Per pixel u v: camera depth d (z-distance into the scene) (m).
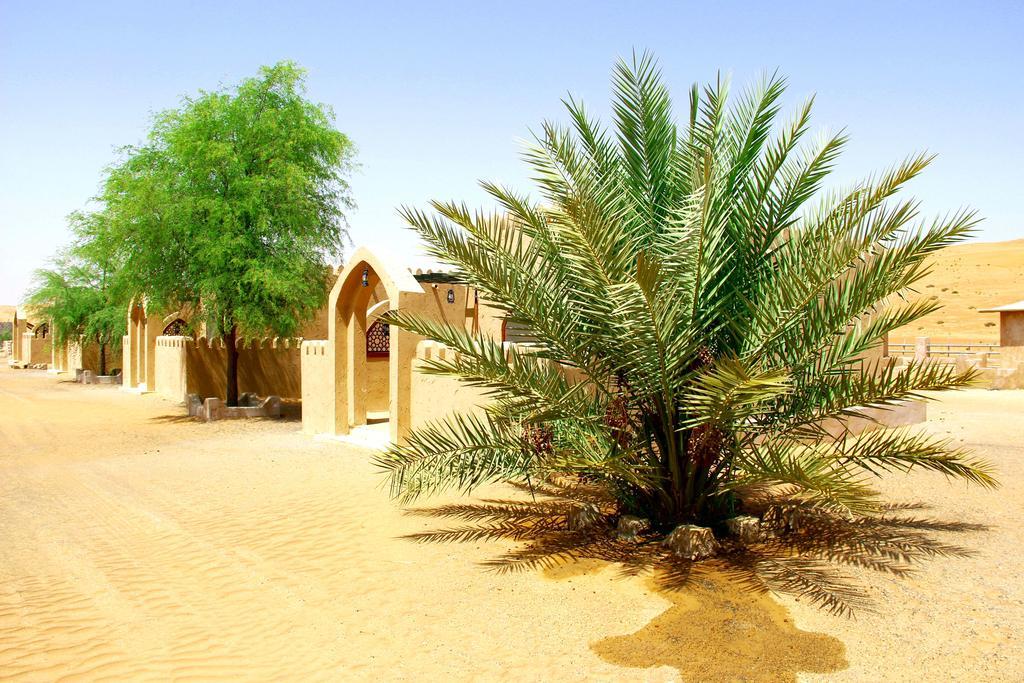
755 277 7.38
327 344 15.52
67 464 13.24
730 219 7.31
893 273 6.46
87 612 6.17
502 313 17.89
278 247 19.42
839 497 6.13
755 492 9.30
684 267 6.61
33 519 9.23
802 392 7.07
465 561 7.17
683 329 6.71
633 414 7.59
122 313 31.41
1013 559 6.73
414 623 5.83
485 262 7.00
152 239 18.84
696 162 7.04
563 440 7.73
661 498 7.67
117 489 10.95
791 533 7.61
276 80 19.89
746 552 7.02
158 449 14.88
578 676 4.91
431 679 4.91
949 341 48.41
